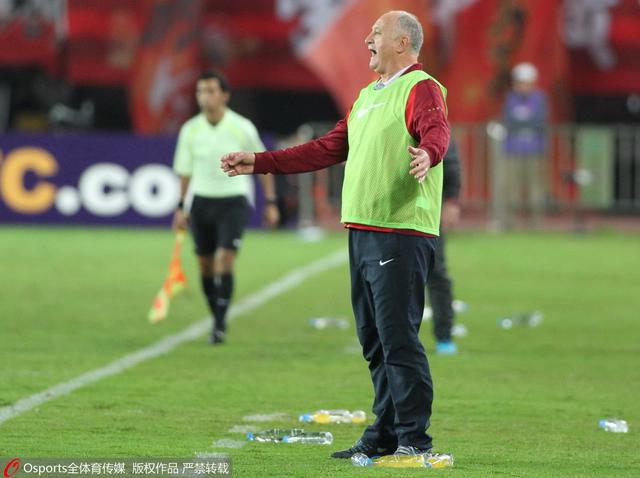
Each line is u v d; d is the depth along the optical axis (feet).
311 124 291.38
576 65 278.46
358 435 85.56
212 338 126.00
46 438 82.99
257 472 73.15
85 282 170.81
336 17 261.85
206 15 269.44
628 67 277.44
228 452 79.36
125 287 166.71
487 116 265.13
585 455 80.18
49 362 113.50
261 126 290.76
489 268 193.06
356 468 74.13
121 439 82.94
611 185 246.88
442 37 264.11
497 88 264.52
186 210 131.75
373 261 73.56
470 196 246.27
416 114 71.77
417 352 73.97
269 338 130.21
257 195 240.94
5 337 127.44
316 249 214.69
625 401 99.81
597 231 246.68
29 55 271.49
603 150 246.27
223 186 127.44
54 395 98.17
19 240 217.77
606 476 73.92
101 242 217.15
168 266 188.34
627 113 292.81
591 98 291.38
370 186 73.31
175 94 263.49
